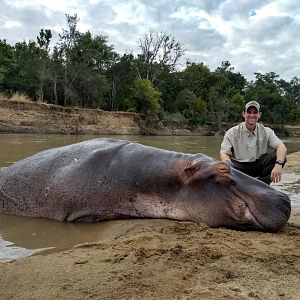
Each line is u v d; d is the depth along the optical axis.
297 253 3.84
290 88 106.06
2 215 5.87
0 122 30.69
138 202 5.44
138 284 3.05
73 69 46.22
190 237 4.33
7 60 45.12
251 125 6.50
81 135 33.69
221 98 69.31
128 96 50.72
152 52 61.12
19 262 3.60
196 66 67.00
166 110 57.81
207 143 28.09
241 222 4.92
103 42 56.44
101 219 5.49
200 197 5.15
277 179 6.07
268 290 2.97
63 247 4.28
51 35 48.03
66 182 5.65
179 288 2.98
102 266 3.45
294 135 74.56
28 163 6.22
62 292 2.94
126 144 5.98
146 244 4.07
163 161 5.51
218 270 3.33
